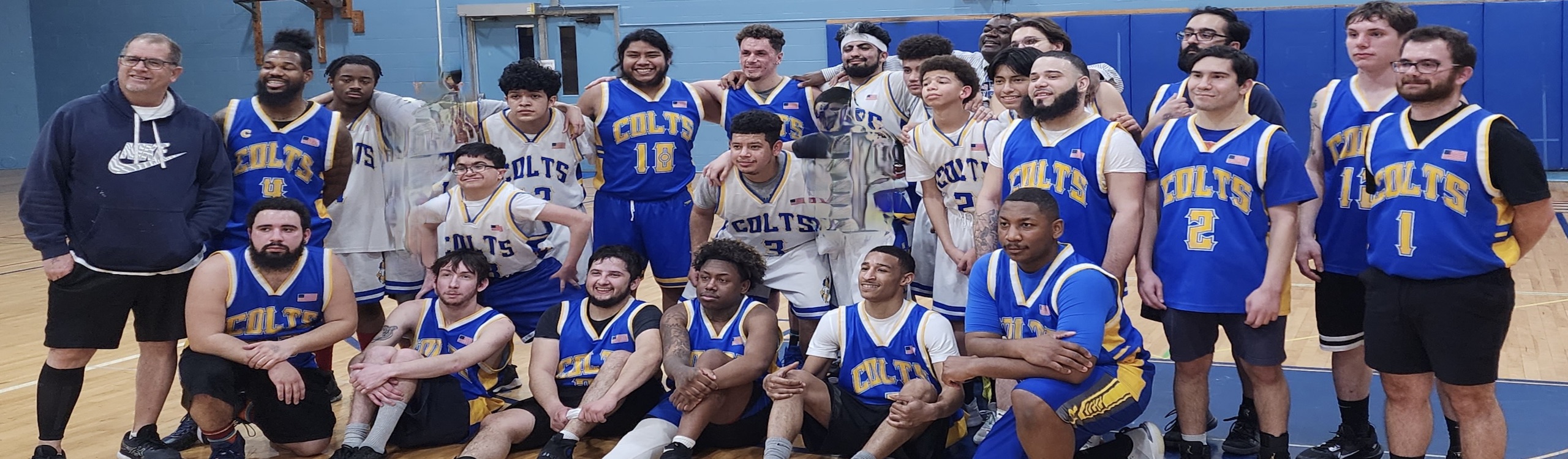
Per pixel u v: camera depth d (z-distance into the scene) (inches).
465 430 152.8
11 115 618.2
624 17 534.0
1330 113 141.0
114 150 138.6
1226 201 129.0
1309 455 141.7
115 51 592.4
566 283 174.7
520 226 171.8
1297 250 139.1
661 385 156.4
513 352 213.9
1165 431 154.3
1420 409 122.8
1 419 167.5
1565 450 142.7
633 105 184.4
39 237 136.2
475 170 168.4
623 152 185.0
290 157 160.6
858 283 148.6
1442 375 116.5
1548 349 198.5
